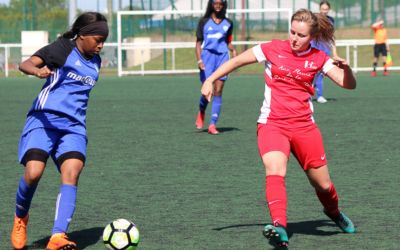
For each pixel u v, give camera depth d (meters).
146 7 49.88
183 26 49.53
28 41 47.31
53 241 7.21
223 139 16.34
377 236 8.13
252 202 9.91
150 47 43.47
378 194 10.36
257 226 8.59
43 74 7.20
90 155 14.22
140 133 17.53
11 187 11.14
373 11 54.56
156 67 49.91
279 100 7.78
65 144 7.55
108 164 13.15
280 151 7.63
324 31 7.75
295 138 7.79
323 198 8.11
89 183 11.38
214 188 10.90
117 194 10.53
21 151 7.62
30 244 7.91
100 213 9.35
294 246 7.75
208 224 8.71
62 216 7.30
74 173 7.45
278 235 7.16
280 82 7.80
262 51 7.85
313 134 7.82
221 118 20.75
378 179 11.48
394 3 54.66
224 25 17.53
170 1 49.53
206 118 20.73
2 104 25.91
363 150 14.51
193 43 43.25
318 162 7.86
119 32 43.41
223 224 8.70
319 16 7.72
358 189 10.73
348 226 8.27
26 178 7.43
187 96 28.41
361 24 54.78
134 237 7.33
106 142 16.02
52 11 64.88
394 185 10.99
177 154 14.24
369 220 8.88
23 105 25.47
